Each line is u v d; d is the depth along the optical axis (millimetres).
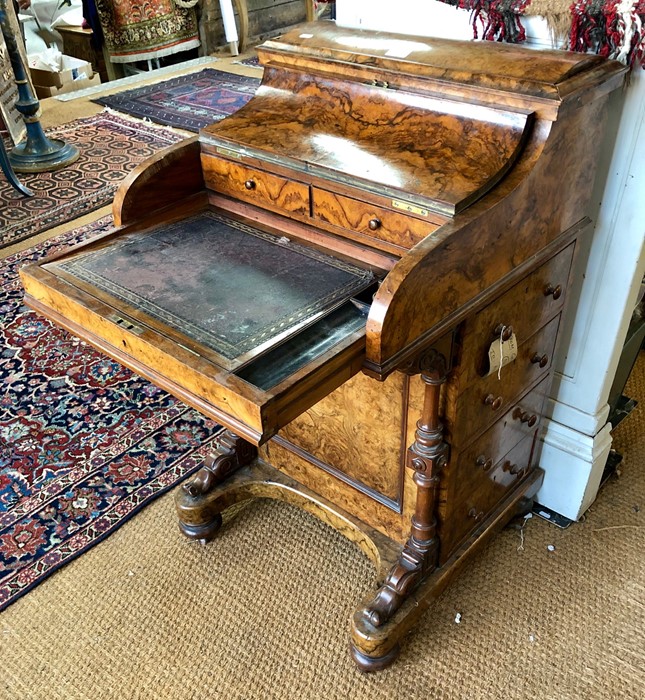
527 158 1144
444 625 1554
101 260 1316
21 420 2186
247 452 1783
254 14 5902
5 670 1494
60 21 6000
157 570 1706
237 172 1442
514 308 1318
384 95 1307
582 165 1277
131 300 1182
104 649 1531
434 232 1053
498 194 1115
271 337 1071
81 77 5340
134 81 5277
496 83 1173
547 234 1284
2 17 3615
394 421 1387
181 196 1508
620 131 1338
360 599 1621
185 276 1259
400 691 1430
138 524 1832
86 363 2432
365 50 1369
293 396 968
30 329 2604
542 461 1788
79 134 4309
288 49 1456
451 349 1204
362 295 1224
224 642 1539
